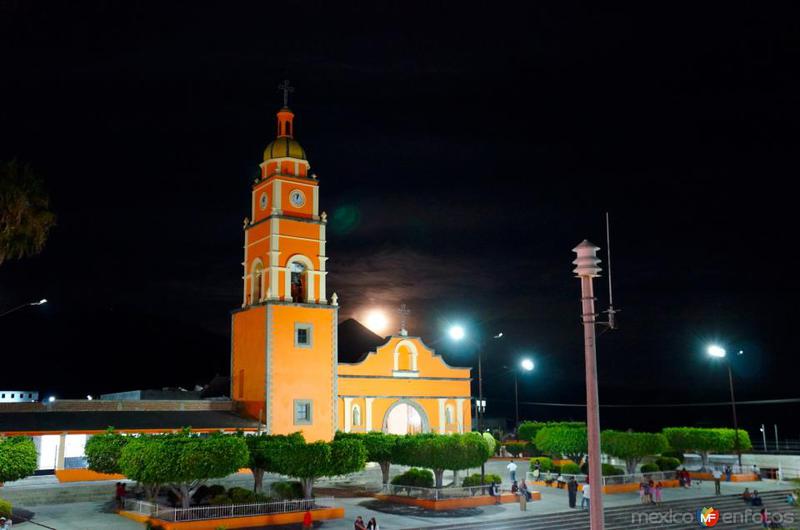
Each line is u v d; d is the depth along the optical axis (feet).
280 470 120.88
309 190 187.93
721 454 224.33
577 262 56.49
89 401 162.61
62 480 144.15
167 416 166.09
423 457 136.87
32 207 127.85
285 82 195.21
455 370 219.20
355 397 199.62
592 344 55.36
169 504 121.39
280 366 173.68
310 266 183.62
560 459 206.59
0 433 140.05
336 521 118.62
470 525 118.42
